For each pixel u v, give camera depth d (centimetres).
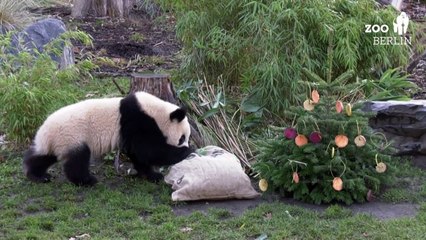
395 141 687
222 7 766
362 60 777
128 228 539
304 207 584
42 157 622
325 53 742
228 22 777
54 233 527
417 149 680
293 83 714
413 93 844
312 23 729
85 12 1368
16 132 705
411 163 684
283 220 551
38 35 943
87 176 618
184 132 621
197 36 786
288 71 719
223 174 591
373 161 599
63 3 1472
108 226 544
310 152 583
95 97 845
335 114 596
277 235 523
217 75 803
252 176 657
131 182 639
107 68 1021
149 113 610
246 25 736
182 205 588
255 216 560
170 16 1220
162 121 611
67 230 532
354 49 744
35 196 602
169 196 598
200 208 584
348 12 773
